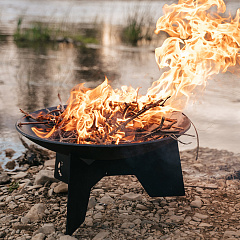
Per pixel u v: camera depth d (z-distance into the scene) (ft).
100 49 36.78
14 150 14.62
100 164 9.58
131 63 30.35
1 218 9.82
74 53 34.65
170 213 10.11
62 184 11.39
